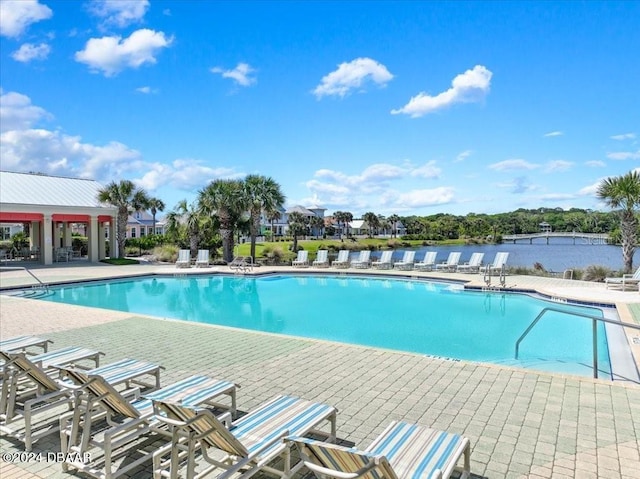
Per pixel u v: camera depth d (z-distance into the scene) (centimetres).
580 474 353
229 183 2698
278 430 345
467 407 497
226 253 2709
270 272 2147
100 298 1662
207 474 338
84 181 3116
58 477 361
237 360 696
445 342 994
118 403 367
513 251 4647
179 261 2366
